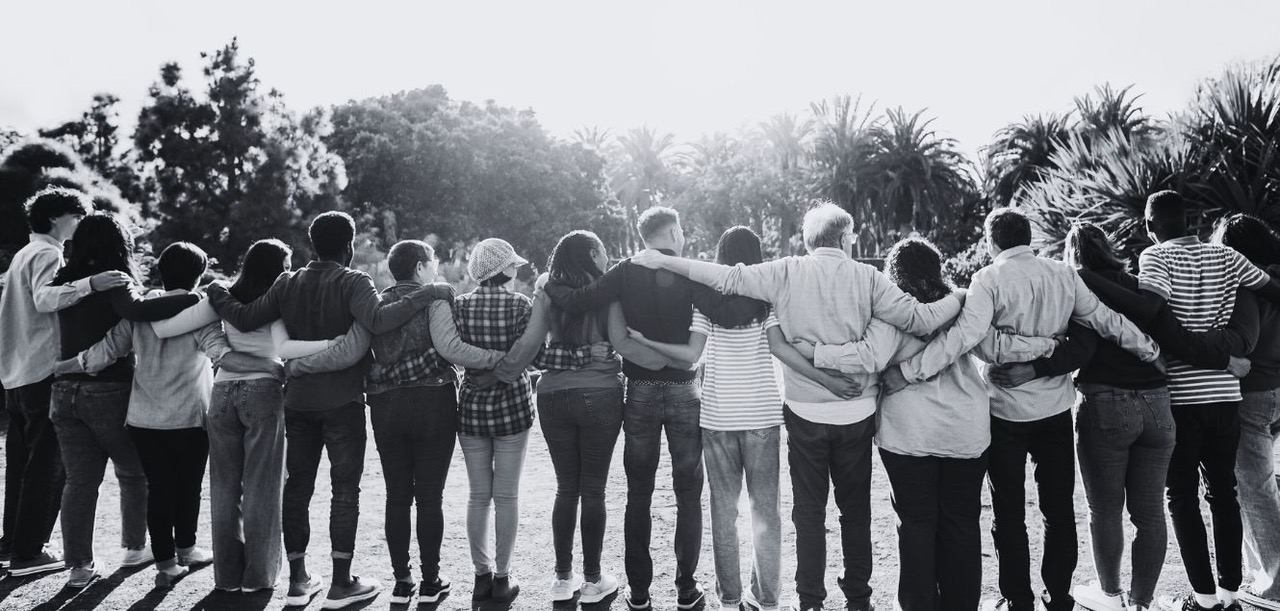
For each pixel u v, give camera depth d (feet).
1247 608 10.87
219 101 67.31
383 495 18.28
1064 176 37.81
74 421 12.03
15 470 13.52
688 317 10.60
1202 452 10.76
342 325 11.19
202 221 65.21
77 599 11.64
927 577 9.79
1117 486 10.33
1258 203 28.71
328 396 11.20
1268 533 10.98
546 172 115.75
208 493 18.51
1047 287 9.71
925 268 10.36
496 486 11.65
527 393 11.76
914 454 9.79
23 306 12.58
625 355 10.64
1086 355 9.77
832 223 10.37
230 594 11.80
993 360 9.77
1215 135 31.27
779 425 10.70
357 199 106.01
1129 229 30.68
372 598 11.71
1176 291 10.55
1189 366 10.48
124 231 12.60
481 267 11.48
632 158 175.32
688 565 11.12
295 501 11.51
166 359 12.01
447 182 107.55
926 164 105.29
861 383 10.02
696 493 11.12
